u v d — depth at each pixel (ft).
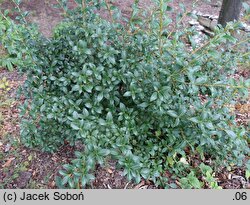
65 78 7.61
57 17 16.71
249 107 11.00
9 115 11.14
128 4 18.79
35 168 9.06
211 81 8.24
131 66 7.56
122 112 7.49
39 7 17.16
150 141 8.11
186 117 7.08
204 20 17.22
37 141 8.61
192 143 7.62
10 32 7.77
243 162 9.05
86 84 7.08
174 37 7.26
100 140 7.00
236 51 9.66
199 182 8.24
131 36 8.00
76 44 7.48
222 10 14.14
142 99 7.29
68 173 6.69
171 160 8.28
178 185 8.38
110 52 7.14
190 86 6.84
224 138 7.75
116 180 8.63
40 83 7.97
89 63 7.06
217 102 8.11
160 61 7.17
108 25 7.81
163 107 7.04
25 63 7.82
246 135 9.10
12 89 12.49
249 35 9.28
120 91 8.14
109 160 9.01
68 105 7.41
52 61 8.11
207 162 8.99
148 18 8.24
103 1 7.62
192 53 7.25
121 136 7.18
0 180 8.75
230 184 8.60
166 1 6.67
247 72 13.09
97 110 7.38
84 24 7.45
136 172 6.89
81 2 7.55
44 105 7.39
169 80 6.85
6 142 10.01
